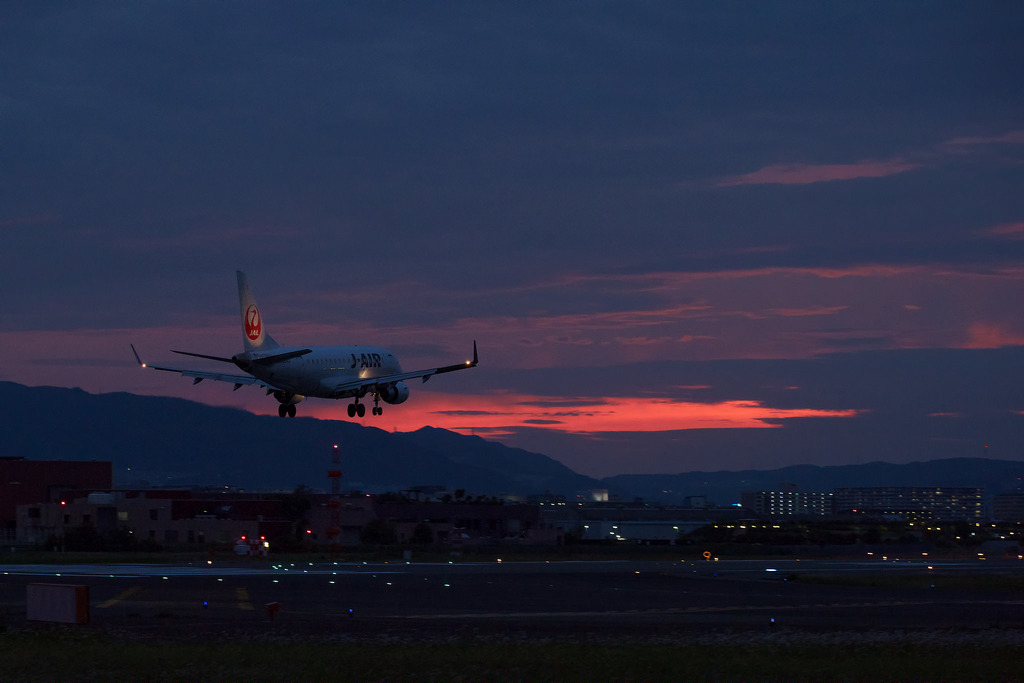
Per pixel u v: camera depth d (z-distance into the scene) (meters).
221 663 84.38
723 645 101.94
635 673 82.38
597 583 191.00
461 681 78.44
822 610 145.12
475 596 157.38
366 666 83.56
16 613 122.56
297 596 150.75
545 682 78.62
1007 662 92.25
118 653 89.62
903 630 120.62
